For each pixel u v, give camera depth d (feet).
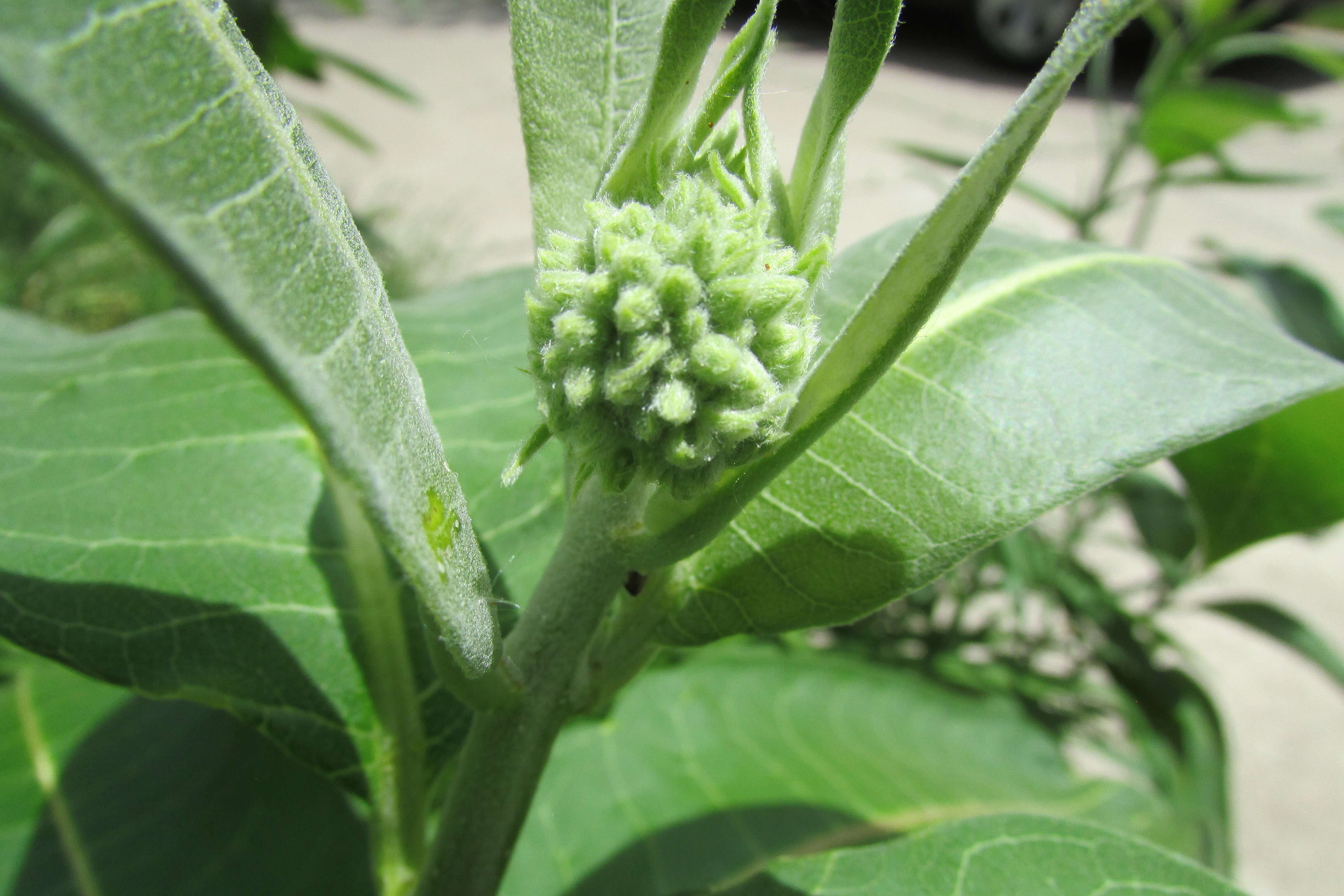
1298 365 0.53
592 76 0.47
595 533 0.45
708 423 0.41
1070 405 0.52
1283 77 5.68
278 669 0.56
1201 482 0.80
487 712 0.46
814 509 0.50
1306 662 2.38
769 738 0.97
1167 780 1.32
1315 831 1.93
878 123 4.79
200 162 0.30
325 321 0.33
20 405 0.66
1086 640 1.54
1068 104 5.36
